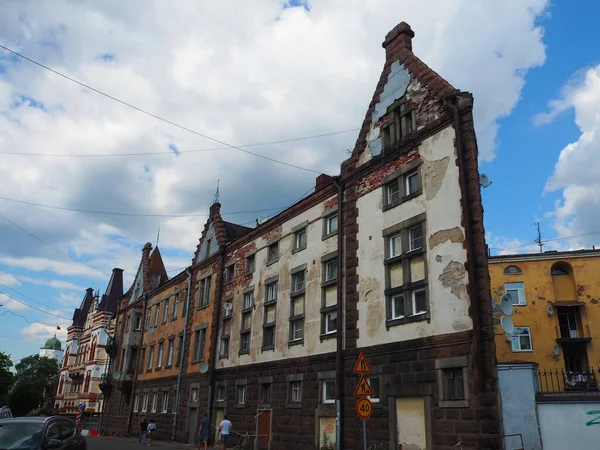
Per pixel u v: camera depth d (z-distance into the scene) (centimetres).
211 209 3675
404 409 1692
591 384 3086
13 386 10244
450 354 1566
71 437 1216
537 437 1361
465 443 1444
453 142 1758
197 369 3244
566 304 3488
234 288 3081
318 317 2255
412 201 1875
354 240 2128
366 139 2222
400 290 1822
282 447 2256
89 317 7812
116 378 4478
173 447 2792
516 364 1438
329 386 2109
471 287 1542
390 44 2258
